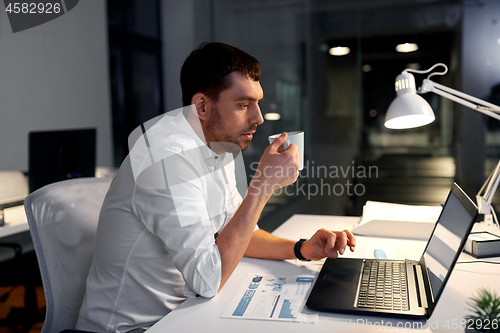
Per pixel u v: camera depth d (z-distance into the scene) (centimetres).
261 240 102
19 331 184
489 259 95
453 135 329
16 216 174
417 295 72
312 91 365
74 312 92
